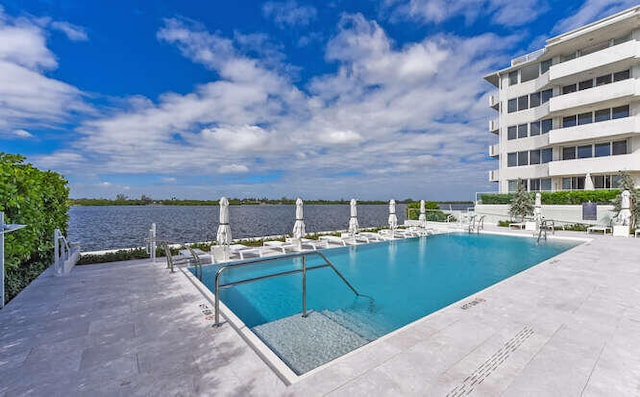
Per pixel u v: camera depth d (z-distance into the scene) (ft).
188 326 12.07
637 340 10.29
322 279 23.70
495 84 92.07
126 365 8.97
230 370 8.68
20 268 19.38
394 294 20.08
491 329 11.16
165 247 23.00
